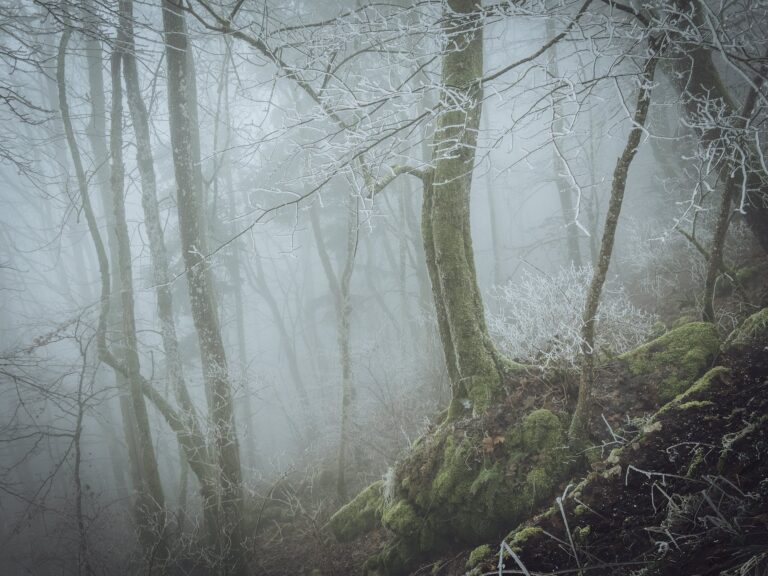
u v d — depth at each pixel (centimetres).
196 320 712
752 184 530
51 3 516
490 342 520
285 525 784
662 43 282
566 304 550
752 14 346
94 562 781
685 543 271
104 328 745
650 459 367
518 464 442
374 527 594
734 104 554
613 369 482
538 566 333
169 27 650
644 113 311
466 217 515
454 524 457
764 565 218
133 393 735
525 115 281
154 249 777
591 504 360
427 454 512
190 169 693
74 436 707
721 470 318
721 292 640
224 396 707
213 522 709
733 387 397
